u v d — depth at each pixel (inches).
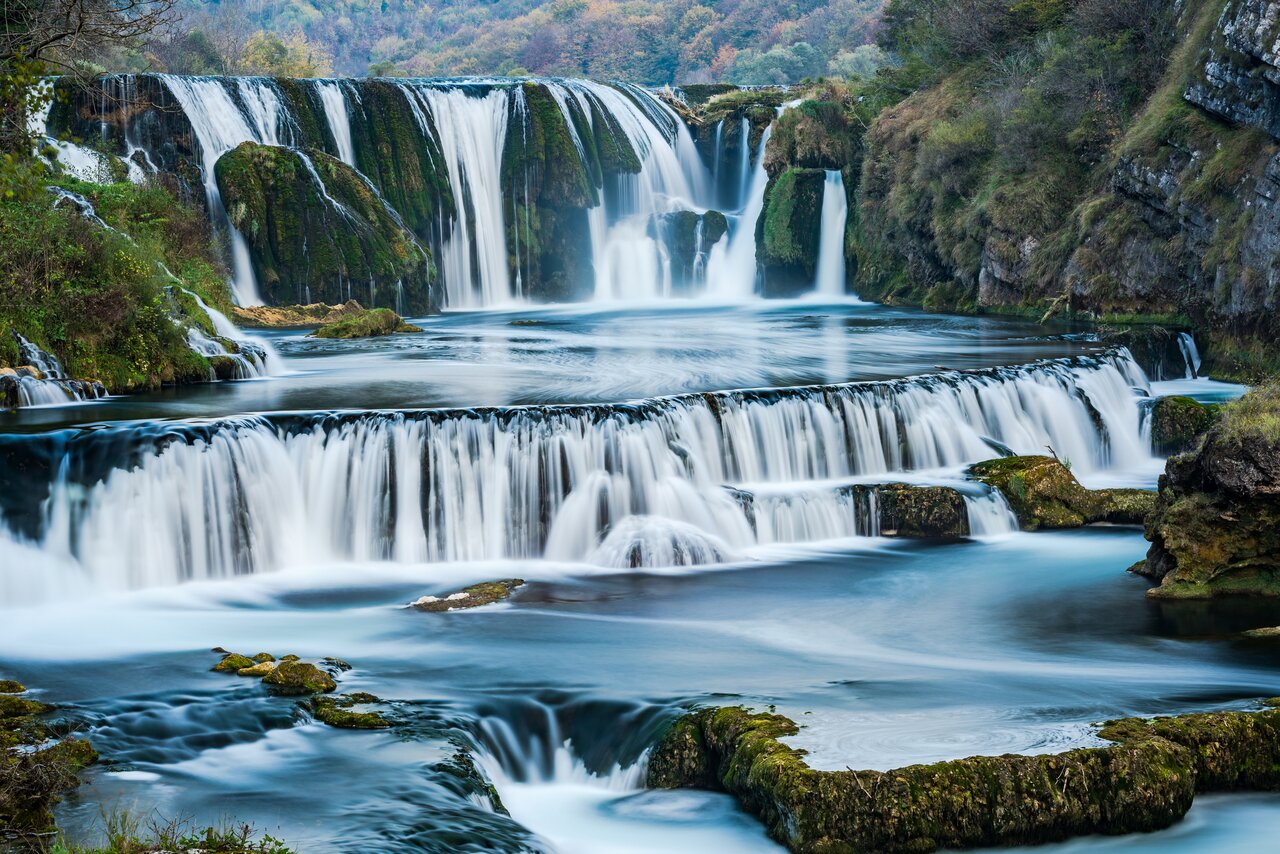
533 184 2174.0
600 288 2230.6
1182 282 1441.9
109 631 639.8
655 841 451.2
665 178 2358.5
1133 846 451.5
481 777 472.1
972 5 2094.0
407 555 789.2
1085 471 1059.9
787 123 2196.1
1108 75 1704.0
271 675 549.6
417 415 796.0
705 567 781.3
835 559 797.9
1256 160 1342.3
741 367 1147.3
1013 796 446.6
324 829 414.9
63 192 1175.6
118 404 907.4
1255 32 1346.0
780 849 442.9
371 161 2049.7
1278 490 699.4
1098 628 660.7
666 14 5900.6
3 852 380.8
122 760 469.4
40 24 695.1
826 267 2156.7
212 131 1881.2
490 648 613.6
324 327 1521.9
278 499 774.5
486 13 7229.3
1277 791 491.8
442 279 2086.6
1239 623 665.6
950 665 597.0
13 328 937.5
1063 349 1261.1
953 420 979.3
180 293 1179.9
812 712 516.7
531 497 806.5
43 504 707.4
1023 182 1704.0
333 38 6983.3
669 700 534.6
